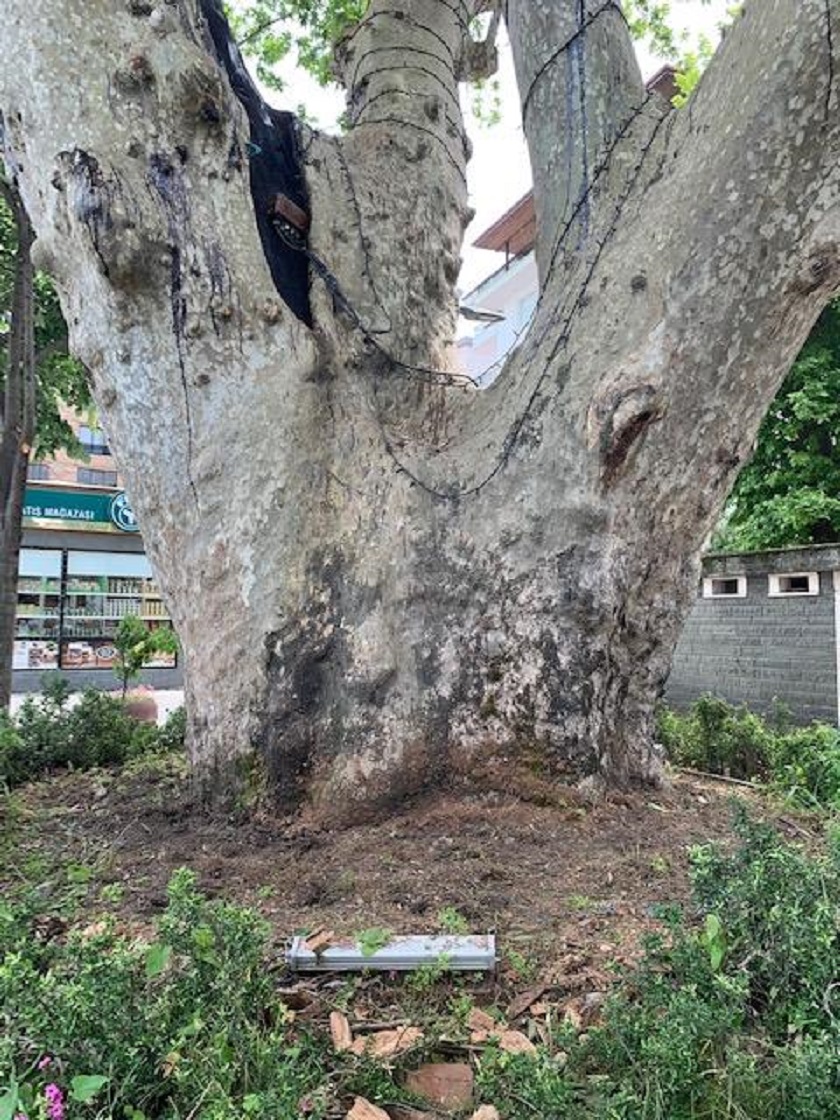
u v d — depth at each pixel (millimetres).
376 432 4070
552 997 2367
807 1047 1837
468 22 5719
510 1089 1885
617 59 4227
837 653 8750
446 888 3006
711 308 3396
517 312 19391
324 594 3730
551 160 4250
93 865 3369
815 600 9023
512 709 3680
